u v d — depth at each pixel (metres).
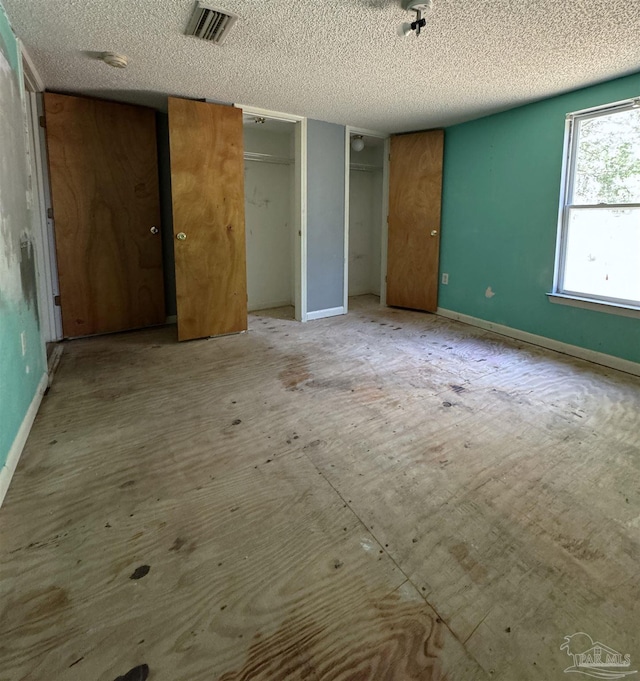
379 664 1.09
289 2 2.04
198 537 1.52
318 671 1.08
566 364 3.34
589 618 1.22
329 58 2.71
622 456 2.03
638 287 3.10
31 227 2.53
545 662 1.10
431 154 4.68
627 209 3.10
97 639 1.15
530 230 3.80
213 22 2.25
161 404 2.59
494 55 2.64
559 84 3.16
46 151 3.58
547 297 3.71
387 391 2.81
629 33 2.34
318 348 3.73
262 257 5.29
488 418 2.43
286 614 1.23
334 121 4.39
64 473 1.88
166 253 4.38
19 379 2.09
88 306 3.95
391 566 1.40
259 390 2.81
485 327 4.39
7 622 1.19
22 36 2.40
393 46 2.52
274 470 1.92
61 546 1.47
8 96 2.14
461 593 1.30
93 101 3.65
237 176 3.86
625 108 3.03
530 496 1.75
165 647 1.13
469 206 4.40
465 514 1.65
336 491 1.78
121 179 3.90
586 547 1.48
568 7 2.07
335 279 4.89
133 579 1.34
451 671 1.08
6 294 1.92
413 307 5.18
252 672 1.07
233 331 4.14
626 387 2.87
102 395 2.70
